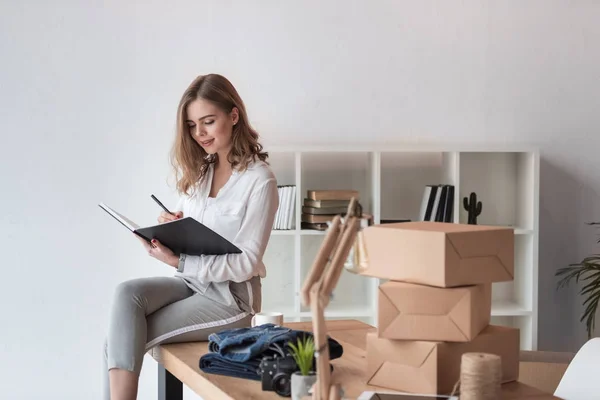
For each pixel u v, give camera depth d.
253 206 2.95
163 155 4.33
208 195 3.07
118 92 4.30
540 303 4.57
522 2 4.49
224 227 2.97
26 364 4.28
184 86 4.33
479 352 1.91
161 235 2.80
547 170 4.55
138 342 2.72
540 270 4.57
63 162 4.28
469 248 1.89
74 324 4.30
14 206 4.25
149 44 4.30
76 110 4.27
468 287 1.88
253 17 4.34
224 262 2.83
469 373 1.74
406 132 4.45
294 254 4.40
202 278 2.82
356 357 2.35
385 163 4.49
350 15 4.39
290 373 1.98
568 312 4.58
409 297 1.90
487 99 4.49
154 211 4.34
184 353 2.66
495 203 4.53
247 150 3.04
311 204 4.21
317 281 1.73
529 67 4.51
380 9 4.41
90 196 4.30
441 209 4.21
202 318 2.85
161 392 3.26
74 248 4.30
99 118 4.29
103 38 4.28
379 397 1.83
